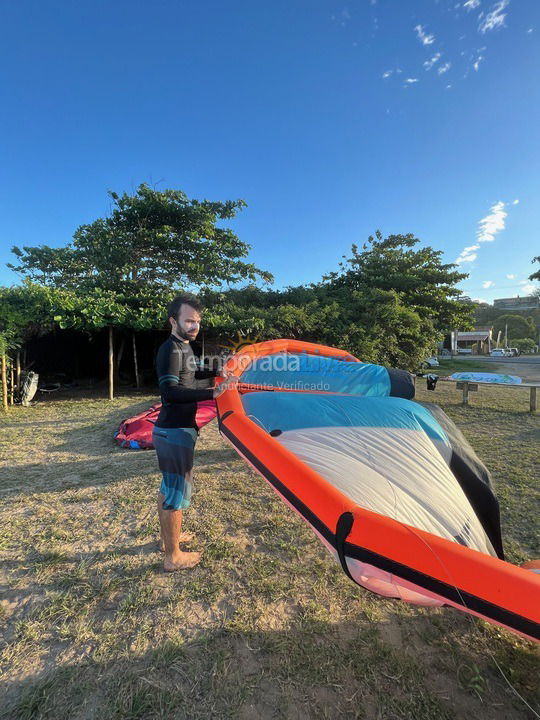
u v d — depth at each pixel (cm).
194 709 145
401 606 205
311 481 134
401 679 159
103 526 287
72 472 397
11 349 811
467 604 98
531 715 145
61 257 1248
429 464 172
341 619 195
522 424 621
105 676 159
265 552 255
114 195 1138
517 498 341
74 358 1163
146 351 1202
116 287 1067
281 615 197
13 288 809
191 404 216
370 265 1628
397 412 211
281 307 1061
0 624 189
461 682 159
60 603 202
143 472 397
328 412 206
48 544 261
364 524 114
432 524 143
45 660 167
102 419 654
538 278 2880
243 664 166
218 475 396
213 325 923
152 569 233
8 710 143
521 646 179
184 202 1200
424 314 1473
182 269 1224
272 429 190
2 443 504
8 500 330
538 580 96
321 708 146
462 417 675
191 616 195
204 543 265
